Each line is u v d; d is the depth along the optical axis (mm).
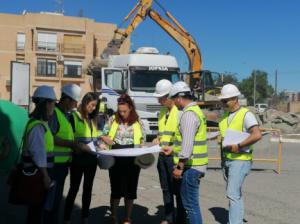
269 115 30453
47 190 5137
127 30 24047
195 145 5680
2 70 64875
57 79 65250
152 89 19281
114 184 6707
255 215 7711
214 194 9336
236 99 6195
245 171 6133
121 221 7047
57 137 5676
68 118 6180
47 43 65250
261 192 9703
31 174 4930
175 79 19781
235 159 6109
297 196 9336
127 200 6621
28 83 12906
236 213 6078
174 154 6152
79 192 9078
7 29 65062
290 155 17047
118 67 20109
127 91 19125
